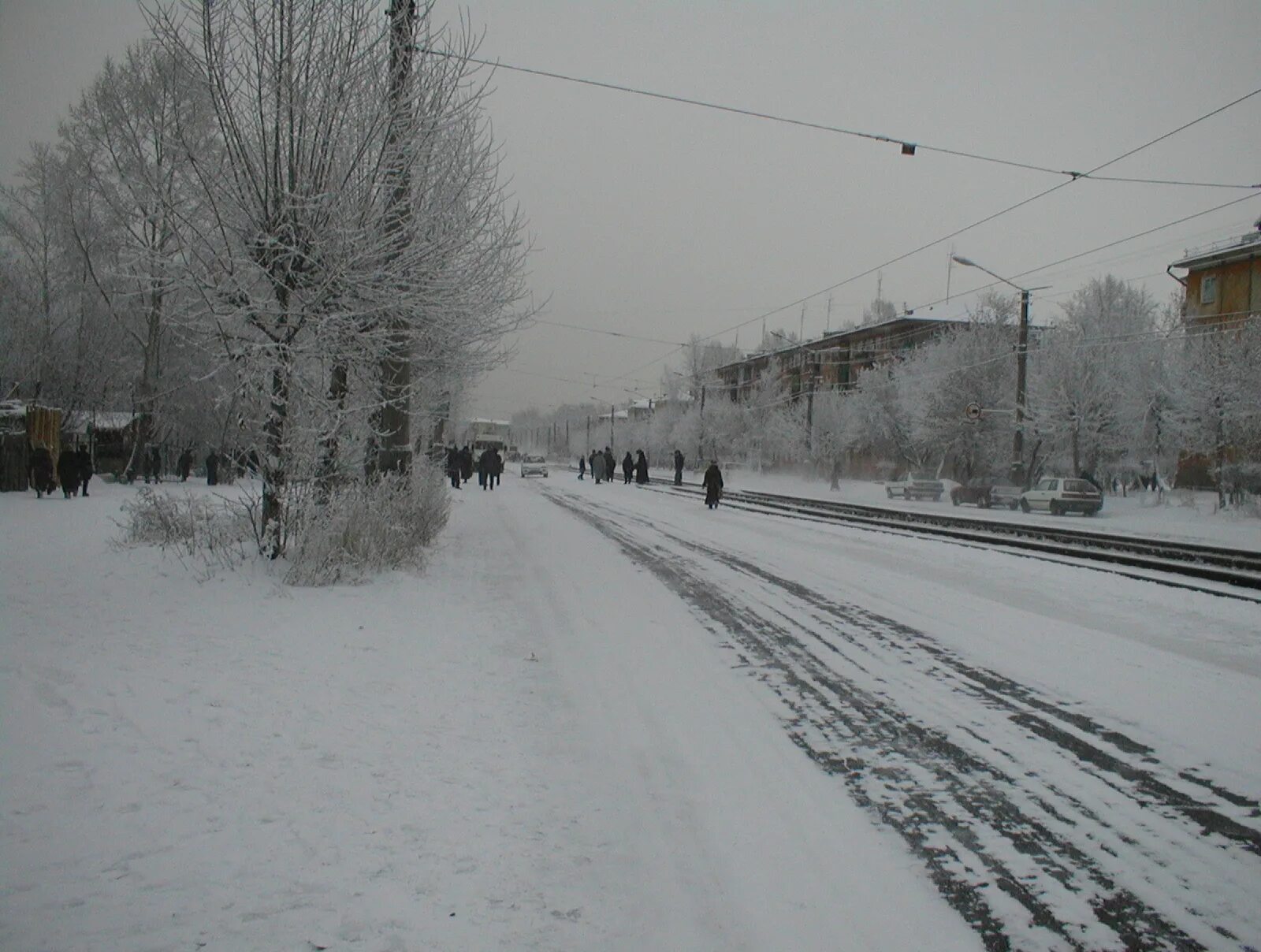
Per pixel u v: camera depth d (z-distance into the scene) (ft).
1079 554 48.42
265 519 30.50
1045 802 13.39
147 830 11.18
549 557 42.65
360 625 23.62
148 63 38.60
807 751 15.52
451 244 33.17
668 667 21.34
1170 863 11.48
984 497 114.83
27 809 11.57
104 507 65.51
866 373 162.40
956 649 23.70
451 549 43.83
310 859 10.69
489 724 16.30
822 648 23.75
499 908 9.84
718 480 88.17
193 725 15.05
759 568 40.24
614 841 11.70
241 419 30.53
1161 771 14.78
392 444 39.04
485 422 336.08
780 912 10.02
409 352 38.06
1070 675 21.03
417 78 32.12
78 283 93.35
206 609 24.40
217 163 29.07
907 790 13.78
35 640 20.29
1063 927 9.84
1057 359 121.08
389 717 16.24
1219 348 103.45
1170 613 29.89
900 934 9.62
